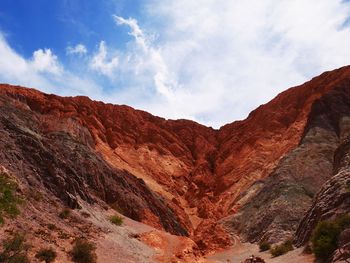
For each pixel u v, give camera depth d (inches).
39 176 1546.5
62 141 2576.3
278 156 3772.1
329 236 1244.5
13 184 1274.6
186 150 4830.2
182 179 4138.8
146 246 1553.9
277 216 2258.9
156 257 1440.7
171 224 2546.8
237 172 3937.0
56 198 1501.0
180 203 3543.3
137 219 2225.6
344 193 1493.6
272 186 2736.2
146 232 1756.9
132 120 4771.2
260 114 4963.1
